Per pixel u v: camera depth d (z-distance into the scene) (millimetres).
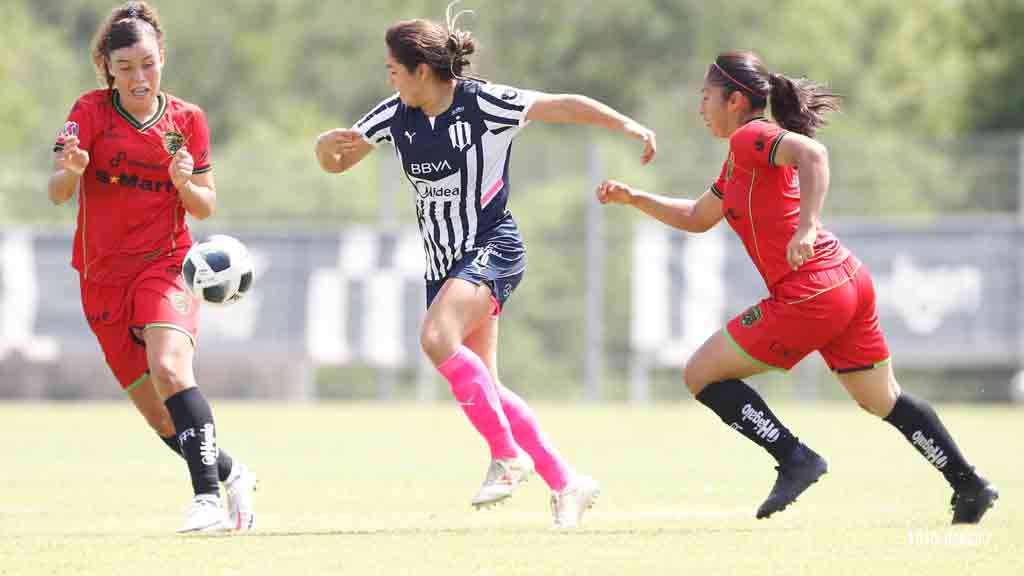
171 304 24438
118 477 37344
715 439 53594
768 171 24219
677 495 32219
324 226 93438
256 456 45125
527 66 163375
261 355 82062
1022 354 79188
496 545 22391
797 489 24641
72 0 180250
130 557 21281
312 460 43469
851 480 35562
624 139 144500
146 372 25234
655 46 162750
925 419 25109
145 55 23984
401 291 82000
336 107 168125
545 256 91625
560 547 22172
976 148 86062
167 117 24625
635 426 62094
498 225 24812
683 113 152375
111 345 24953
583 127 146875
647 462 42594
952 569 19984
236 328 82250
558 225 92250
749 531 24453
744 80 24906
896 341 80250
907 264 80125
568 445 50188
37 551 22000
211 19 169500
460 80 24719
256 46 168625
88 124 24344
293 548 22141
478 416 23953
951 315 79750
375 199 93375
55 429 59406
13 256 81688
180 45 168625
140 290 24453
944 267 79875
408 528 25484
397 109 24984
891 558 20953
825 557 21047
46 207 95625
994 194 85812
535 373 90500
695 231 26469
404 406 82875
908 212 86250
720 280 80562
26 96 150125
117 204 24469
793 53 153750
